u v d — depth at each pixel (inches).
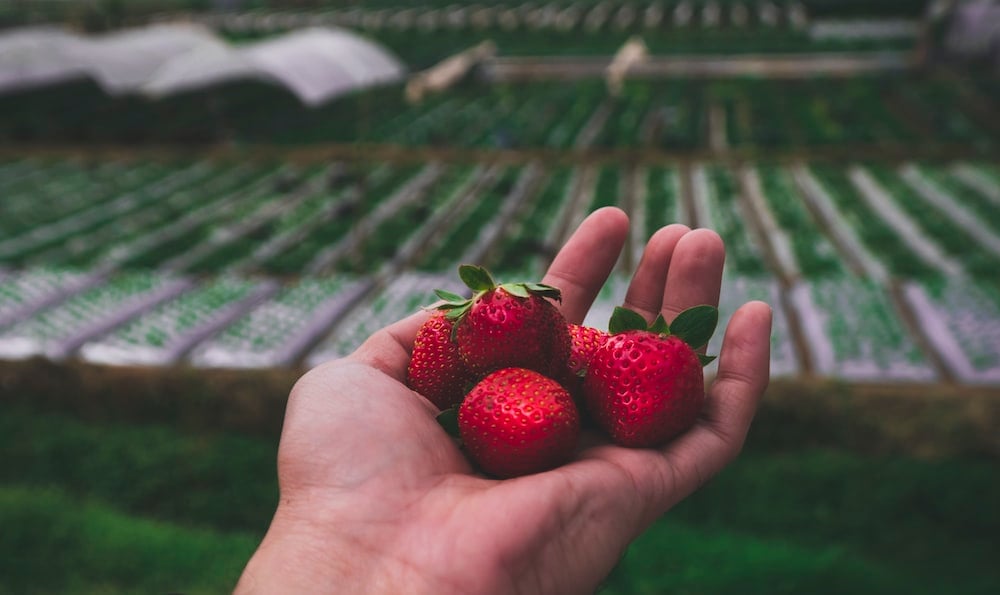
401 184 1449.3
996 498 483.5
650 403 136.9
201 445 573.3
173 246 1153.4
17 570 380.5
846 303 883.4
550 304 153.2
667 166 1525.6
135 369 768.9
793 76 2292.1
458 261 1088.8
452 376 153.9
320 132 1780.3
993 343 788.6
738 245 1097.4
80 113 1908.2
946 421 609.0
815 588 366.6
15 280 1029.2
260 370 773.9
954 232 1120.8
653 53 2699.3
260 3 4229.8
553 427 132.1
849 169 1469.0
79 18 3408.0
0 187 1470.2
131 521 451.8
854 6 3275.1
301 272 1063.6
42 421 621.0
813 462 537.6
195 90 2001.7
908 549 442.9
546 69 2556.6
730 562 389.4
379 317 904.3
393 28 3531.0
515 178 1469.0
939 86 2071.9
